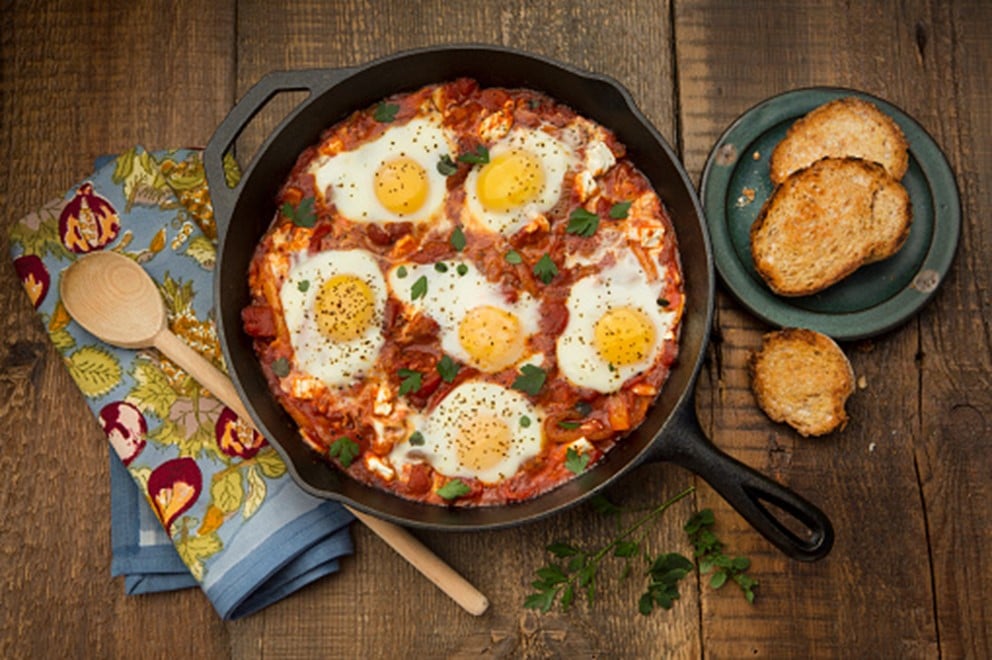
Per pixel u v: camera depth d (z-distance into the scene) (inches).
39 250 42.4
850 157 41.8
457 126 41.1
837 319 42.0
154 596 42.6
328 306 39.9
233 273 39.4
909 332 43.0
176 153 43.0
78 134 43.8
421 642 42.3
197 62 44.0
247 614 42.3
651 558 42.4
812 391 42.1
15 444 42.7
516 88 41.3
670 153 39.0
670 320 40.3
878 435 42.8
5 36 44.0
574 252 40.5
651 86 43.9
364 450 40.0
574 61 43.9
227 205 38.5
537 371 39.9
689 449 38.1
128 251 42.4
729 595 42.4
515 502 39.9
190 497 41.6
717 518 42.6
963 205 43.6
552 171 40.6
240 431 41.9
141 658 42.3
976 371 42.9
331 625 42.4
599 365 40.1
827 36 44.1
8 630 42.3
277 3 44.0
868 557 42.5
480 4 44.1
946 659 42.3
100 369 42.0
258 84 38.9
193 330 42.2
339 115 41.1
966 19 44.2
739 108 43.9
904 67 44.1
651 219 40.4
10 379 42.9
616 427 40.0
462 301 40.3
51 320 42.1
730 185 42.9
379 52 44.0
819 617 42.4
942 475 42.8
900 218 41.5
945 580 42.5
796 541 38.1
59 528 42.6
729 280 42.3
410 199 40.4
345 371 40.0
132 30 44.0
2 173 43.6
